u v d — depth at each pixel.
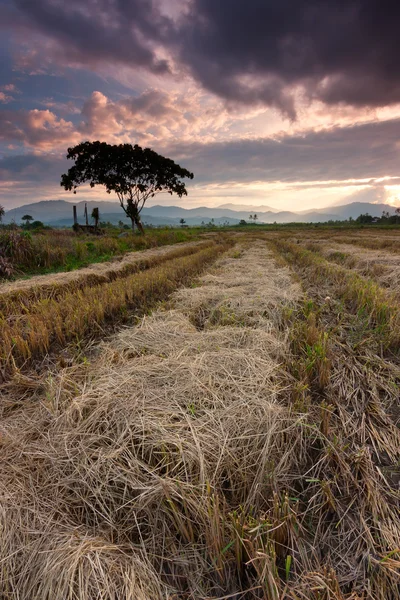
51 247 10.20
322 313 4.74
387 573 1.36
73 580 1.30
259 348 3.21
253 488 1.75
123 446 1.93
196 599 1.35
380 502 1.67
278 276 6.84
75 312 4.40
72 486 1.81
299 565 1.44
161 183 25.84
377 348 3.42
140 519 1.65
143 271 8.45
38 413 2.43
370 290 4.92
